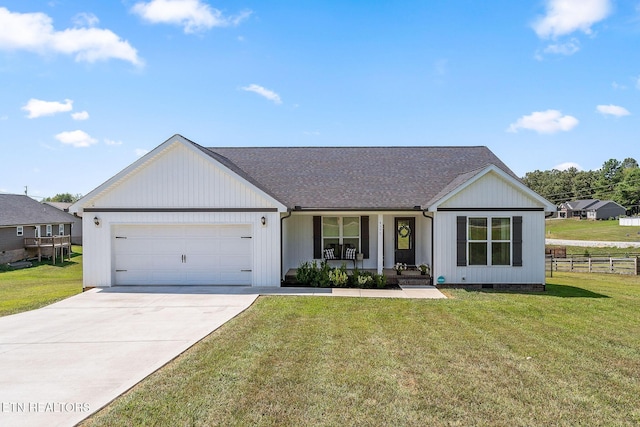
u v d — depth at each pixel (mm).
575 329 8188
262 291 12336
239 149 18625
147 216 13047
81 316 9250
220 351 6605
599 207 88500
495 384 5328
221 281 13297
